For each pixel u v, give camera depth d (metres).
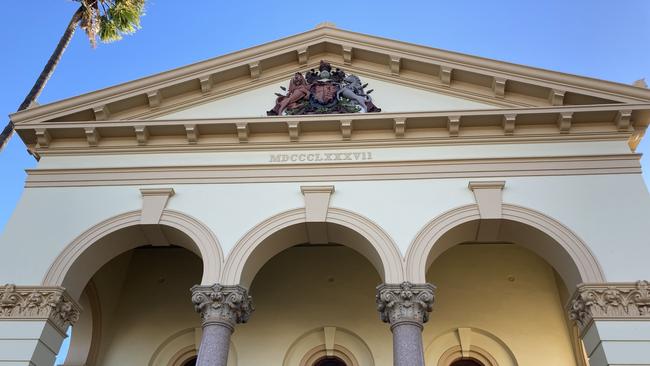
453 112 13.48
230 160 13.80
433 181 12.98
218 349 10.85
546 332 14.53
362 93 14.66
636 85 13.61
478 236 12.82
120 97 14.49
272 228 12.48
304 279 15.82
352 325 14.94
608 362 10.16
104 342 15.20
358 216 12.47
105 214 13.07
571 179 12.76
